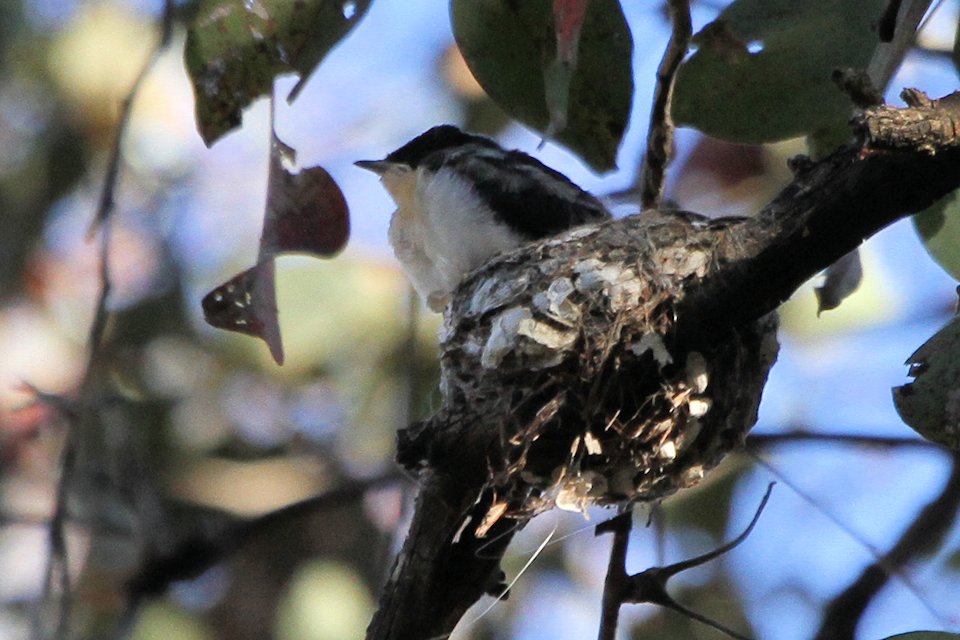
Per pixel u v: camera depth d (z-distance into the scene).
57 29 14.73
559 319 7.64
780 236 6.69
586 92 8.10
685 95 8.20
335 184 6.84
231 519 12.47
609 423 7.55
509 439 7.36
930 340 6.80
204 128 7.05
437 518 7.25
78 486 10.84
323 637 12.37
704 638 11.74
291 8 7.00
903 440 10.86
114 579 11.85
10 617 12.38
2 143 14.66
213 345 13.54
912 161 6.15
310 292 12.70
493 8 8.03
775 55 8.07
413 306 10.27
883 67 8.02
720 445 7.96
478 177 10.05
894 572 8.80
